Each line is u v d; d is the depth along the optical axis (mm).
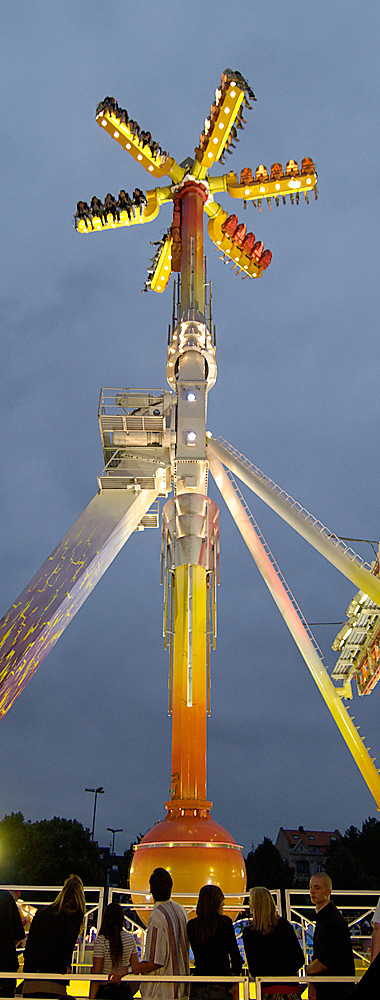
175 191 30469
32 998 6516
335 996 6738
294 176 31109
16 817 68812
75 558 25812
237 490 27547
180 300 28188
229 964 6762
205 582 24188
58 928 6824
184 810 20953
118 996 6844
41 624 24125
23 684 24375
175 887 18656
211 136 29547
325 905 7180
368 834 73812
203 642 23422
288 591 25297
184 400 26188
